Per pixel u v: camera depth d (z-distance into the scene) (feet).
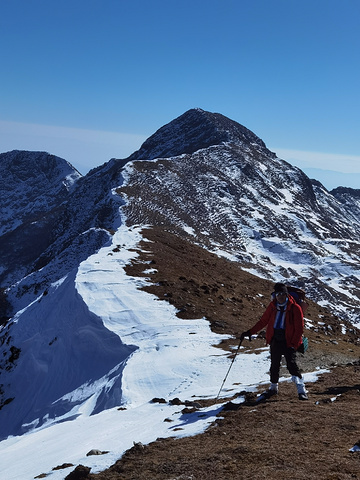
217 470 17.95
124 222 286.25
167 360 55.88
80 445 27.30
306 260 346.74
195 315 76.79
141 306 78.89
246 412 27.12
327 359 54.39
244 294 100.12
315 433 21.66
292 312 30.58
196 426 25.88
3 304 206.49
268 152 654.94
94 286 86.12
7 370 85.40
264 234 375.04
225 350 59.93
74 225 363.76
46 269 219.41
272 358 31.35
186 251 133.59
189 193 404.16
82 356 70.74
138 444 22.72
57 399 65.82
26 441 33.53
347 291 300.40
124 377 51.98
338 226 527.81
